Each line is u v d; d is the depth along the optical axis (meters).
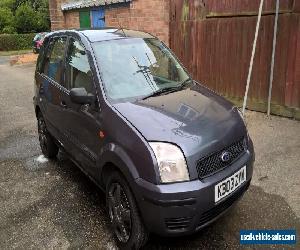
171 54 4.54
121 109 3.41
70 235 3.67
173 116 3.28
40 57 5.53
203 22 7.91
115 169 3.34
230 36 7.41
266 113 7.01
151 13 9.52
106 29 4.61
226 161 3.16
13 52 31.67
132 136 3.10
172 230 2.96
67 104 4.23
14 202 4.37
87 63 3.95
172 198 2.87
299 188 4.30
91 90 3.75
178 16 8.53
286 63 6.52
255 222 3.70
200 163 3.00
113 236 3.60
